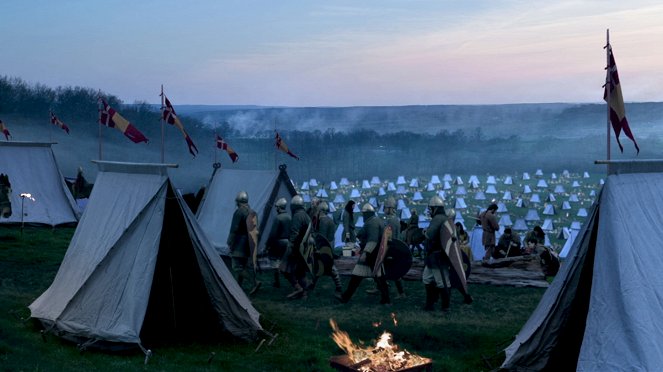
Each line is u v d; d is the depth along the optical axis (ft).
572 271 31.24
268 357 35.19
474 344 38.70
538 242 65.00
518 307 47.55
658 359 27.02
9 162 83.25
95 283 36.42
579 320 31.55
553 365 31.63
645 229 29.99
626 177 30.99
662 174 32.50
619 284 28.55
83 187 103.40
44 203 83.82
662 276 29.04
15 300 45.11
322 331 40.78
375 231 47.78
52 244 70.03
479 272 57.16
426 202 335.88
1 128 95.96
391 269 48.01
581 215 277.44
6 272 54.95
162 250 39.04
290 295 49.85
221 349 36.81
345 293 48.67
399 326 41.68
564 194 370.32
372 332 40.60
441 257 45.80
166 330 39.34
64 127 115.44
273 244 53.31
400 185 427.33
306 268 49.19
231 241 51.21
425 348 38.29
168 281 39.60
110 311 35.47
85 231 39.86
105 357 33.83
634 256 29.09
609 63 30.68
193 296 39.68
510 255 63.52
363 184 423.23
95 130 487.20
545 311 31.83
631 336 27.58
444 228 45.57
